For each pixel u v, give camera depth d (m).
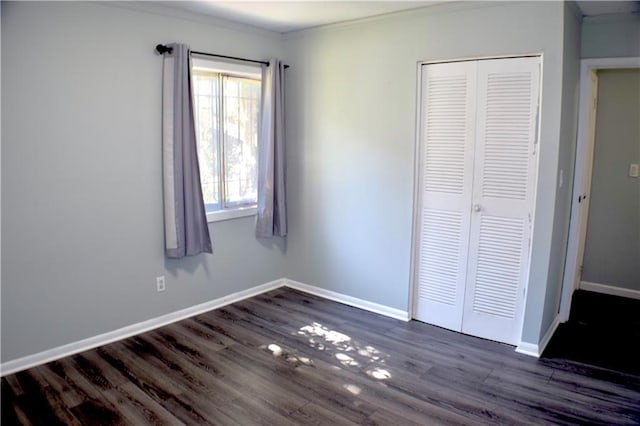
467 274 3.42
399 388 2.71
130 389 2.66
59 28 2.83
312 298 4.23
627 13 3.16
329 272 4.21
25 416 2.40
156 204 3.44
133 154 3.26
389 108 3.61
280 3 3.18
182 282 3.69
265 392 2.65
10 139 2.70
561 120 2.92
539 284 3.08
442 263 3.54
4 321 2.79
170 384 2.72
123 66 3.14
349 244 4.02
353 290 4.05
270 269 4.42
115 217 3.22
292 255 4.48
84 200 3.05
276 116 4.09
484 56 3.12
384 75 3.60
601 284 4.38
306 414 2.45
